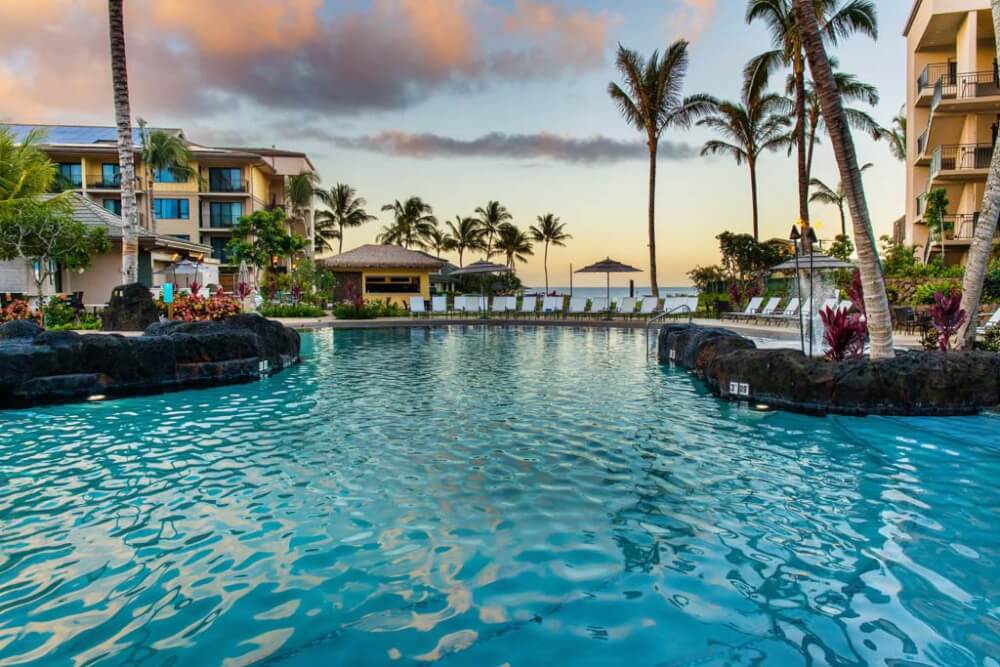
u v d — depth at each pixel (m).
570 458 5.13
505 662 2.31
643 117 27.09
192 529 3.61
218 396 8.19
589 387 8.90
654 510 3.92
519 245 57.94
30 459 5.08
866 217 7.40
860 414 6.84
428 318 25.00
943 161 23.67
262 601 2.78
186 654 2.36
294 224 47.59
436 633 2.52
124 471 4.74
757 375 7.55
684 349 10.84
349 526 3.66
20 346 8.02
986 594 2.82
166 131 38.88
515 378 9.81
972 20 21.97
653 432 6.07
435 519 3.77
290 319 23.28
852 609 2.70
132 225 14.81
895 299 19.80
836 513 3.86
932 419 6.56
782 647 2.41
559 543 3.42
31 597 2.81
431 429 6.21
